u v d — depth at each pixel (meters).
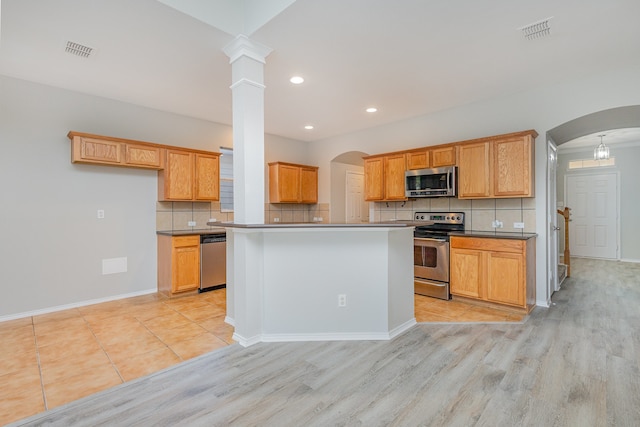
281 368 2.32
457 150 4.18
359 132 5.71
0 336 2.92
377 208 5.38
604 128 4.08
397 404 1.89
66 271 3.76
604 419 1.75
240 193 2.74
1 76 3.37
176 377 2.20
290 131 5.80
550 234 4.05
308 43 2.75
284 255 2.79
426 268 4.20
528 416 1.78
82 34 2.60
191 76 3.43
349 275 2.83
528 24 2.48
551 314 3.46
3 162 3.38
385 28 2.53
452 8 2.28
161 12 2.31
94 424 1.72
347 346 2.68
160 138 4.57
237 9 2.63
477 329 3.05
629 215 6.65
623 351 2.55
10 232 3.42
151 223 4.46
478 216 4.30
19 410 1.84
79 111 3.86
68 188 3.78
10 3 2.19
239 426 1.71
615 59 3.07
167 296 4.21
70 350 2.63
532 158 3.67
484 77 3.48
